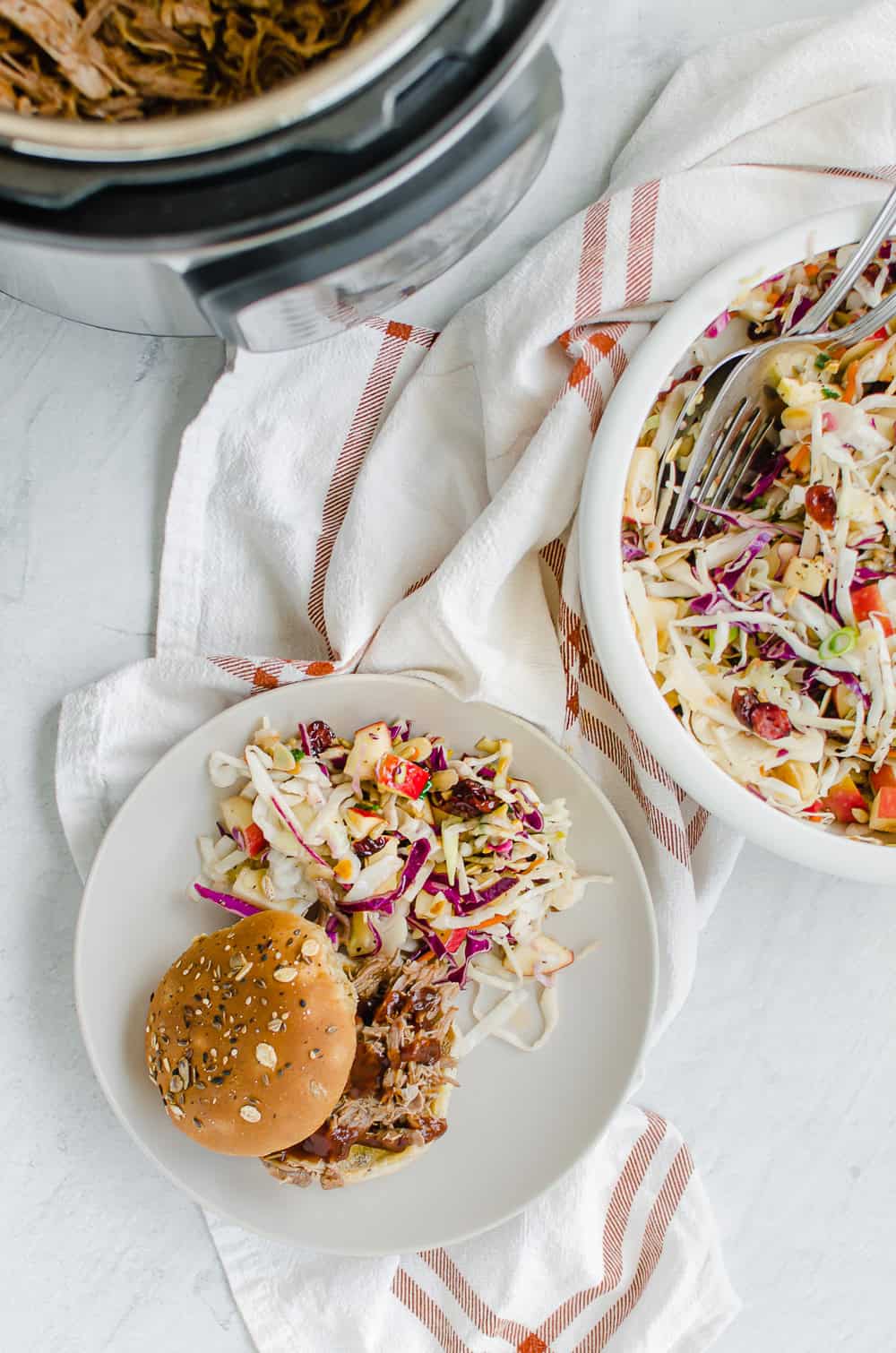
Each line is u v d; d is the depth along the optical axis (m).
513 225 0.79
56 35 0.55
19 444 0.80
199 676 0.79
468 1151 0.81
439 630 0.77
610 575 0.73
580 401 0.76
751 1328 0.88
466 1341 0.85
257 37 0.55
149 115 0.56
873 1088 0.87
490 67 0.55
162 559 0.80
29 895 0.82
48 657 0.81
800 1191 0.88
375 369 0.79
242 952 0.76
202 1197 0.78
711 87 0.77
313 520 0.80
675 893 0.81
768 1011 0.87
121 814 0.77
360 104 0.53
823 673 0.77
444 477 0.80
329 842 0.77
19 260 0.62
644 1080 0.87
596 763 0.82
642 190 0.75
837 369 0.77
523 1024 0.81
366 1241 0.79
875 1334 0.89
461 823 0.79
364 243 0.59
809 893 0.86
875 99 0.75
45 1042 0.83
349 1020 0.76
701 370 0.77
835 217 0.73
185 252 0.55
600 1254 0.85
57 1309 0.84
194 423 0.78
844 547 0.76
